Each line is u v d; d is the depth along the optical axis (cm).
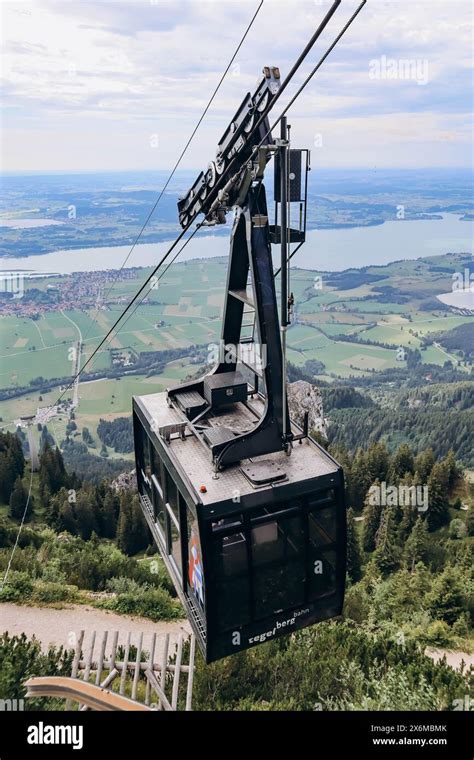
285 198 820
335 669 1566
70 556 2636
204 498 812
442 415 9631
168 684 1518
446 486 4375
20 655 1490
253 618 851
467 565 3055
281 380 941
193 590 921
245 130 880
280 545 846
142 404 1220
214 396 1110
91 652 1237
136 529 3922
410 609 2550
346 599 2536
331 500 875
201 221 1103
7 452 5056
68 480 5122
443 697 1453
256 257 929
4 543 3041
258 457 928
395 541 3719
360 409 10762
